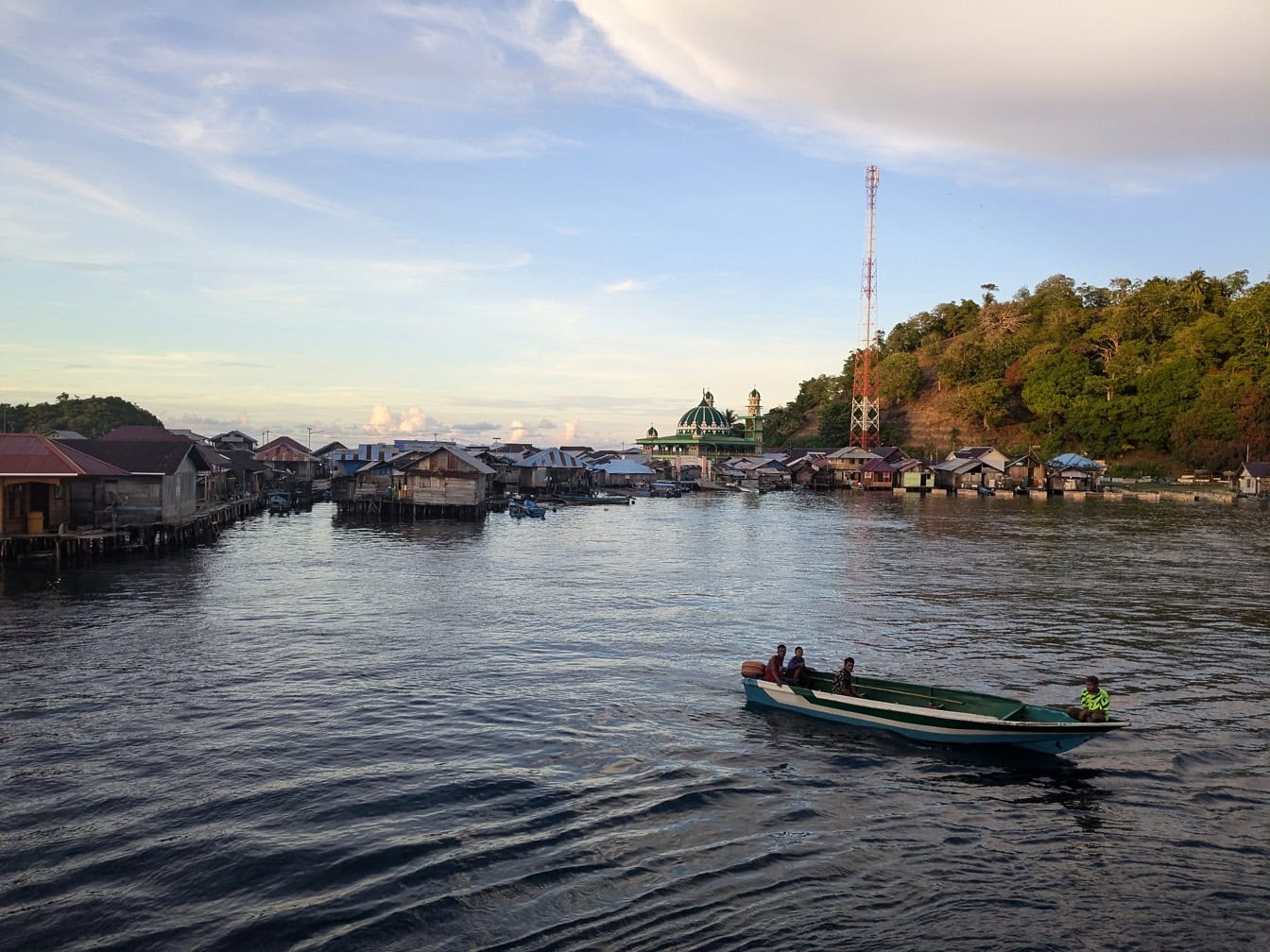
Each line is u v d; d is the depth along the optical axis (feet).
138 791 59.93
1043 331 571.28
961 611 126.72
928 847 53.52
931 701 76.18
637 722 76.02
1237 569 169.07
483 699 81.82
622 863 50.90
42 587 135.54
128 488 175.32
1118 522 268.41
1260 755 69.21
